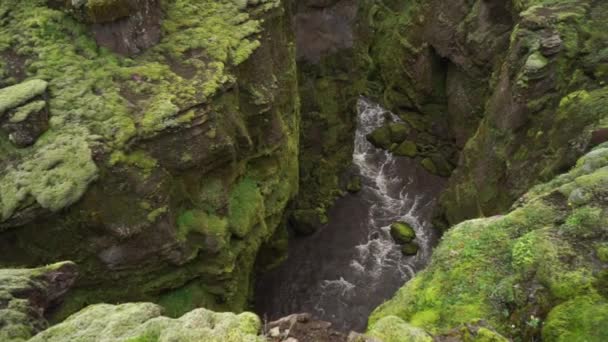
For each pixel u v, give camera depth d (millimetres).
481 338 8492
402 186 31188
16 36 17953
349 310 24062
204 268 19094
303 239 27797
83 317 8422
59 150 15648
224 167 19422
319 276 25766
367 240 27672
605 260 10133
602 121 18078
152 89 17766
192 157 17703
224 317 7984
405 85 34844
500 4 27375
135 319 8258
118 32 18438
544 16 22203
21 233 15641
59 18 18422
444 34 30922
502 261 11586
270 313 23969
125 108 16938
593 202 11602
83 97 16953
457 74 31062
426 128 33750
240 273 21250
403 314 11633
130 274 17359
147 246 17094
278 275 25812
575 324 9070
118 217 16328
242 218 20234
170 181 17547
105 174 16062
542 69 20859
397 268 25984
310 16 28203
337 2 28734
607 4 22344
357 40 31406
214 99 18594
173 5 20938
